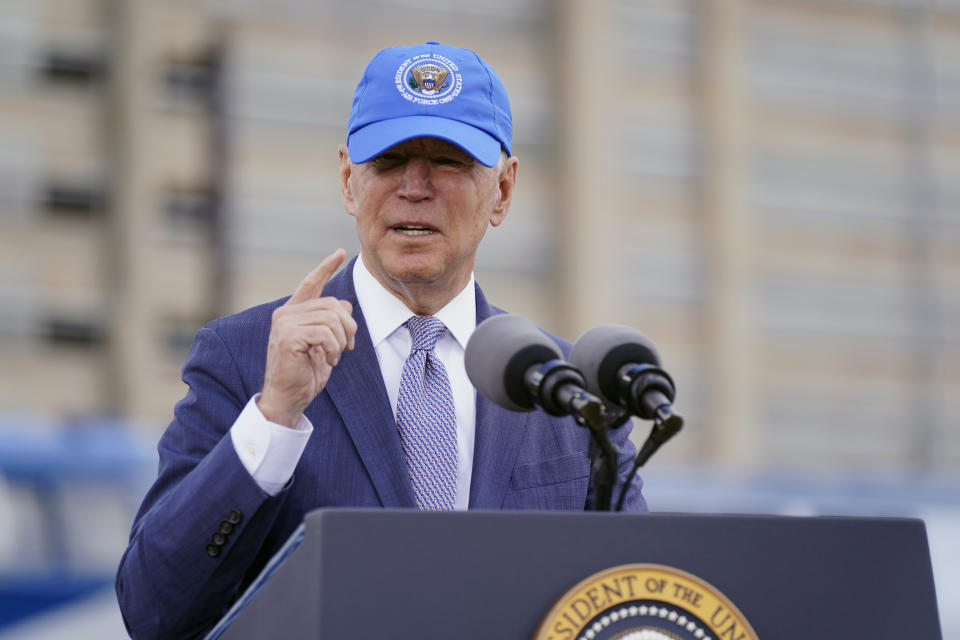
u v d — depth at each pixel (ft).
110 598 61.72
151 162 167.63
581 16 188.55
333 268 16.43
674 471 73.72
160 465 17.69
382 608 11.95
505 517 12.39
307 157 175.73
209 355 18.11
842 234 199.93
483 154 18.37
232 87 172.65
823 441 194.90
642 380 14.64
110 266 164.55
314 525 12.14
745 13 198.49
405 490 17.24
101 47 168.45
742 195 194.49
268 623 12.83
